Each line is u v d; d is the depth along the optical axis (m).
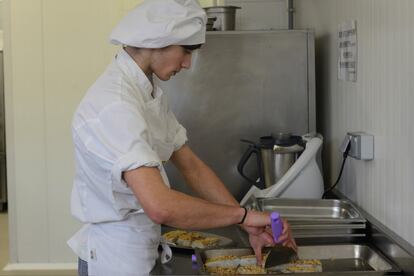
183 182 2.53
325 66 2.61
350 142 2.02
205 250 1.73
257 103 2.54
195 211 1.44
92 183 1.53
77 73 3.24
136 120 1.44
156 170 1.42
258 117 2.55
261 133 2.56
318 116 2.77
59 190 3.32
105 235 1.60
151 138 1.56
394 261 1.63
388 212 1.78
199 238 1.94
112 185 1.47
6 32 3.21
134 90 1.54
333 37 2.46
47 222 3.34
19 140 3.29
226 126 2.55
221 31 2.53
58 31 3.21
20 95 3.25
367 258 1.75
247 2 3.27
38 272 3.34
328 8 2.53
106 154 1.42
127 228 1.58
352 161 2.19
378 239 1.78
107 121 1.44
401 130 1.64
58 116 3.27
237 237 1.99
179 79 2.52
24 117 3.27
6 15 3.20
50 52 3.23
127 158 1.39
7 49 3.22
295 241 1.86
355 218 1.90
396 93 1.68
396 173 1.70
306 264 1.66
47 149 3.29
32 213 3.34
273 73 2.54
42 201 3.33
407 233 1.62
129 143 1.41
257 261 1.66
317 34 2.75
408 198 1.60
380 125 1.84
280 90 2.55
